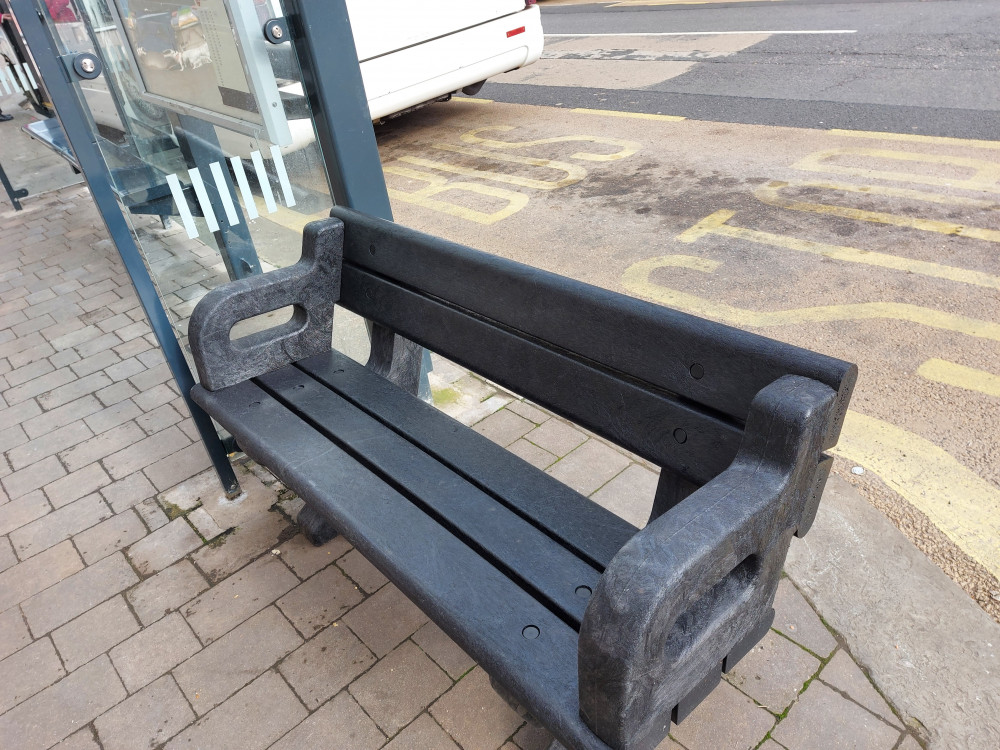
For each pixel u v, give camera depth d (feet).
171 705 6.95
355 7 20.04
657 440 5.40
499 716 6.50
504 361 6.55
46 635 7.89
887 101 21.84
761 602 4.75
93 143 7.41
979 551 7.72
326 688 6.91
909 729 6.05
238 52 8.14
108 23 7.24
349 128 8.53
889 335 11.42
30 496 10.12
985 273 12.77
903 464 8.96
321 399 7.56
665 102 24.89
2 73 20.94
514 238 16.44
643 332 5.25
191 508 9.45
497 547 5.40
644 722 4.08
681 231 15.72
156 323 8.16
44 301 16.38
